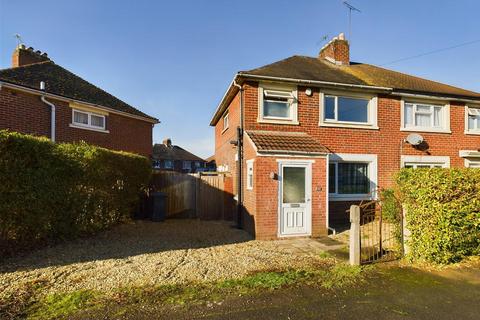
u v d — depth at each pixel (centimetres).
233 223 1166
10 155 573
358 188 1168
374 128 1178
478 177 625
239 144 1073
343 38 1453
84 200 812
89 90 1507
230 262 629
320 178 923
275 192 885
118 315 394
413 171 634
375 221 1115
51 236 714
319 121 1120
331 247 769
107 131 1410
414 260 623
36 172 633
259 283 505
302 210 906
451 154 1285
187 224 1129
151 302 433
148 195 1280
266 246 781
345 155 1142
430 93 1239
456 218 606
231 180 1295
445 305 435
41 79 1289
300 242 830
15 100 1051
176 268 582
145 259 636
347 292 478
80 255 648
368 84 1167
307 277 540
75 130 1264
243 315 399
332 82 1096
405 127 1226
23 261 589
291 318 393
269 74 1067
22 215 610
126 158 1041
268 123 1068
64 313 397
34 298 438
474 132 1329
